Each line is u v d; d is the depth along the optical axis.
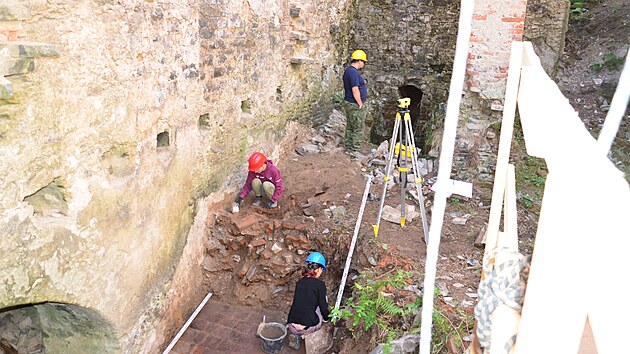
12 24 2.96
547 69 9.66
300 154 8.29
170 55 4.71
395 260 5.36
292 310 5.29
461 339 4.07
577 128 1.22
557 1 9.21
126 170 4.25
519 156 8.00
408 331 4.30
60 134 3.39
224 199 6.35
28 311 4.43
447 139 1.68
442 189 1.72
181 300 5.54
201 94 5.44
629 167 7.56
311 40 8.62
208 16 5.39
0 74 2.87
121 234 4.21
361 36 10.52
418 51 10.28
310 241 6.04
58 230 3.49
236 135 6.40
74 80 3.45
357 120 8.38
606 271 0.91
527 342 1.15
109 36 3.77
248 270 6.02
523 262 1.62
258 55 6.70
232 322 5.72
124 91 4.04
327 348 5.11
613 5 12.14
